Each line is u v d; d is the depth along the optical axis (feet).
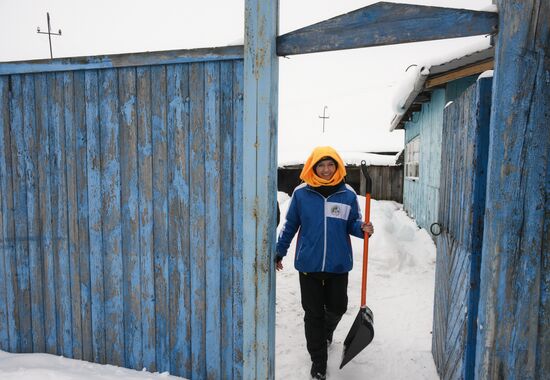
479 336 4.96
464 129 6.03
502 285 4.71
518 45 4.46
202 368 6.77
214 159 6.35
